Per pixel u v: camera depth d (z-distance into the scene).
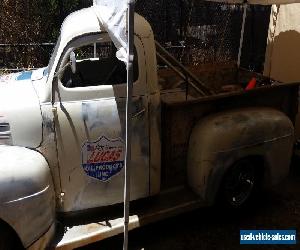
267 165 4.20
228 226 4.20
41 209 3.17
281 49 6.07
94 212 3.69
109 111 3.35
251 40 8.86
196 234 4.07
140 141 3.51
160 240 3.97
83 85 3.46
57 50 3.26
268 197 4.75
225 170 3.90
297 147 5.32
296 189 4.93
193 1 9.05
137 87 3.38
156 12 9.13
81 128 3.32
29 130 3.25
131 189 3.64
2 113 3.22
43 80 3.49
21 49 8.34
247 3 5.63
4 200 3.01
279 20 6.06
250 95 4.05
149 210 3.77
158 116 3.54
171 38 9.28
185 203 3.86
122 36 2.71
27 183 3.09
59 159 3.35
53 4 8.81
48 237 3.28
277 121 4.11
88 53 4.69
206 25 9.41
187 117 3.79
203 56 9.16
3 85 3.61
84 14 3.45
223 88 5.01
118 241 3.93
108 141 3.42
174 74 4.92
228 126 3.83
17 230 3.11
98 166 3.46
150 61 3.40
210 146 3.76
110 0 2.98
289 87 4.32
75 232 3.46
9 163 3.09
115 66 3.81
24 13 8.65
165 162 3.81
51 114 3.26
